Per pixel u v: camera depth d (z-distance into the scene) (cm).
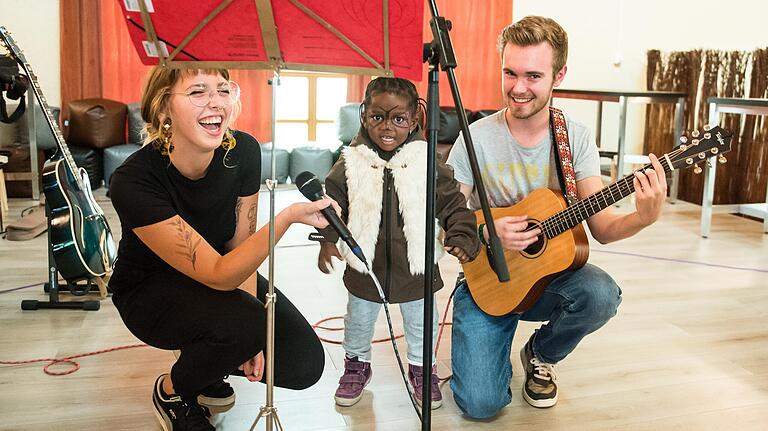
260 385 250
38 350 273
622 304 340
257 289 220
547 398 237
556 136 222
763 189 539
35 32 571
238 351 195
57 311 314
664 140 614
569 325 223
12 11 565
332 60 169
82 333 291
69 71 575
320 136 657
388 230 221
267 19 159
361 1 155
